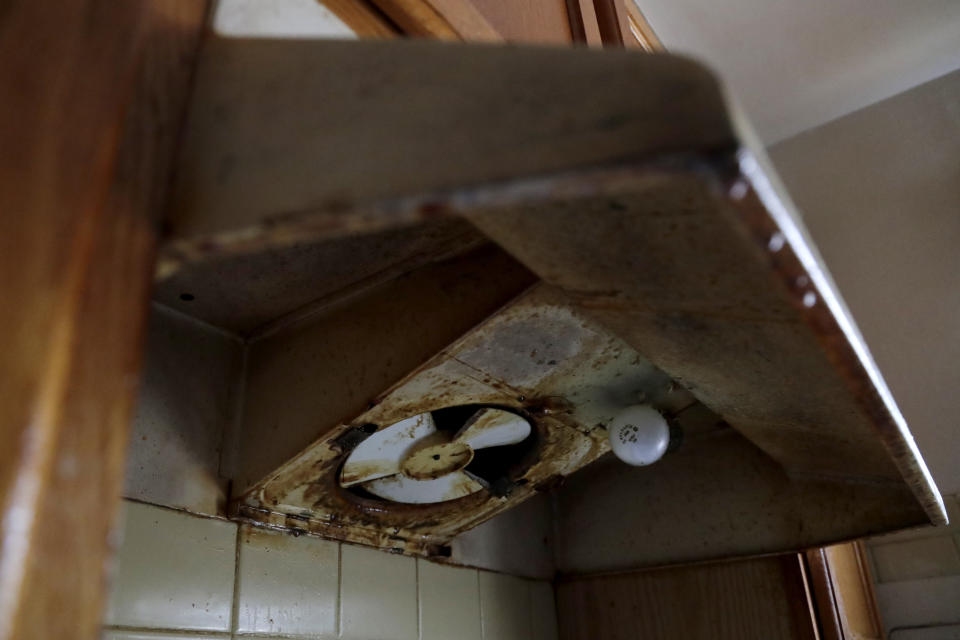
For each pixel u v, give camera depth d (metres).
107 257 0.34
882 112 2.17
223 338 1.05
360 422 0.87
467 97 0.34
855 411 0.75
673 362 0.71
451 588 1.33
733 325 0.57
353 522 1.11
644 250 0.46
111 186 0.34
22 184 0.34
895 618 1.71
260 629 0.97
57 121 0.35
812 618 1.30
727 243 0.43
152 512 0.89
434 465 1.02
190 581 0.90
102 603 0.31
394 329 0.85
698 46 1.99
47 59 0.37
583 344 0.82
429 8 0.66
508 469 1.12
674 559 1.47
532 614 1.52
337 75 0.39
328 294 0.96
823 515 1.29
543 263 0.51
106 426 0.32
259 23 0.53
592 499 1.63
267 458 0.94
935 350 1.86
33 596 0.28
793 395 0.74
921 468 0.81
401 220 0.34
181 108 0.41
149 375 0.94
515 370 0.85
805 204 2.19
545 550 1.62
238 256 0.86
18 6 0.39
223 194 0.37
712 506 1.45
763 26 1.92
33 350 0.30
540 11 0.92
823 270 0.42
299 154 0.36
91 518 0.31
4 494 0.28
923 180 2.05
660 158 0.28
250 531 0.99
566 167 0.29
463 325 0.77
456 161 0.32
